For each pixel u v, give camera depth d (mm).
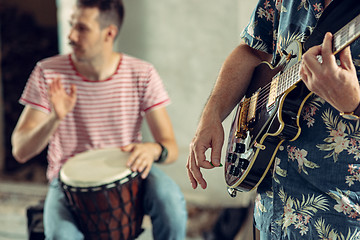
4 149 5367
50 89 2654
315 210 1467
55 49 5844
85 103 2865
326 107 1441
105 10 2799
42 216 2777
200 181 1713
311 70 1292
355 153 1410
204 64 4426
